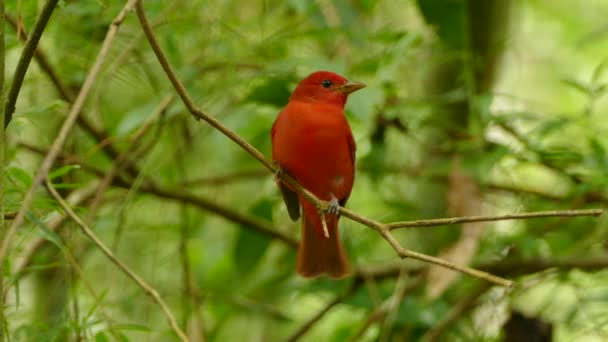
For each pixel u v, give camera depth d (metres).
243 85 10.49
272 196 12.05
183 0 9.89
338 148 9.15
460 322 11.09
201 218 12.05
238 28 11.02
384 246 12.87
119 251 12.09
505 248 10.70
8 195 6.61
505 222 11.57
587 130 10.94
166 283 11.62
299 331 11.20
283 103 10.30
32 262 9.61
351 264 10.96
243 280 12.05
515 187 11.22
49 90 10.83
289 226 13.07
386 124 11.22
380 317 10.43
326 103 9.34
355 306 11.21
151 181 11.04
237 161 12.61
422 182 11.88
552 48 15.74
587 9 15.70
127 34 10.22
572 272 11.41
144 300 10.67
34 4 8.47
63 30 10.13
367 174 11.75
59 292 10.38
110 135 12.03
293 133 9.05
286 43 10.92
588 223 11.15
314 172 9.17
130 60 10.66
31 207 6.76
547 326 10.37
